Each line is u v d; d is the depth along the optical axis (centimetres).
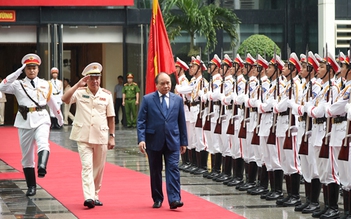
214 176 1405
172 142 1064
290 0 2970
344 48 2827
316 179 1048
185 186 1322
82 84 1098
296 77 1102
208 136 1423
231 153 1327
